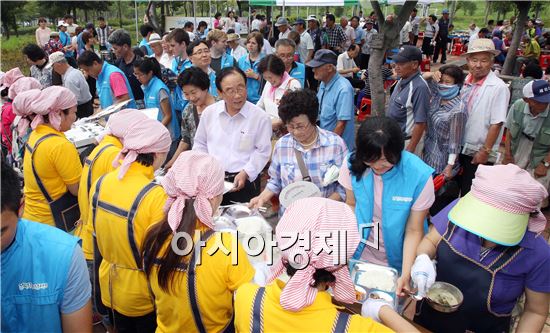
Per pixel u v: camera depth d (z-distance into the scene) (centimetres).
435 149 356
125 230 183
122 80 456
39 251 138
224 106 310
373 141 186
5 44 1251
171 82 463
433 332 187
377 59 475
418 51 353
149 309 197
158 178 277
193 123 359
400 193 204
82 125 374
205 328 167
